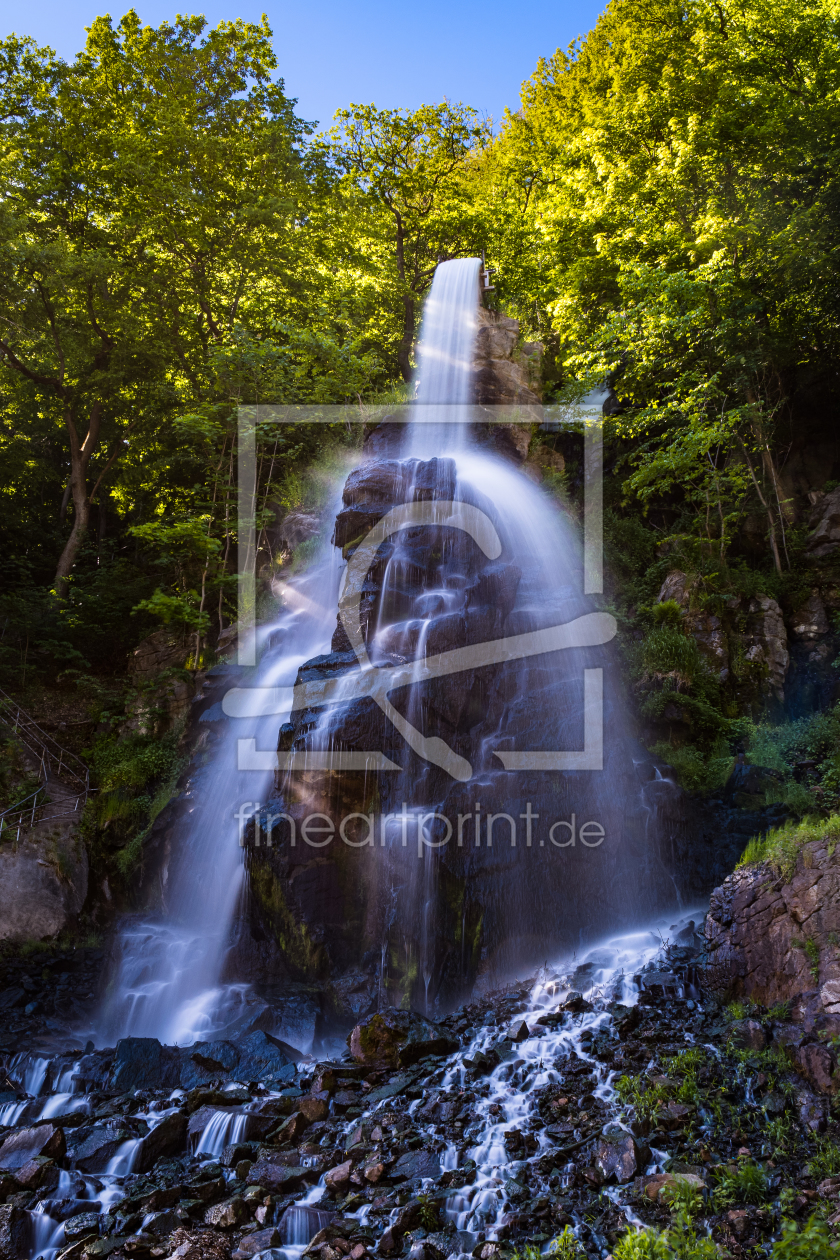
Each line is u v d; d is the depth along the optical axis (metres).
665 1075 7.91
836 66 21.41
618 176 23.42
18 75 24.48
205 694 17.67
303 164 26.98
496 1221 6.65
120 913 15.36
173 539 19.98
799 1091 7.19
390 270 27.73
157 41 25.36
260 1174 7.55
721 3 24.27
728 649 16.92
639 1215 6.36
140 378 26.03
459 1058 9.16
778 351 21.41
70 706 20.31
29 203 24.28
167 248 25.00
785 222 21.05
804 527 20.12
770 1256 5.61
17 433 28.70
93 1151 8.12
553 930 12.03
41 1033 12.01
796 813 13.24
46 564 26.80
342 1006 11.24
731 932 9.27
